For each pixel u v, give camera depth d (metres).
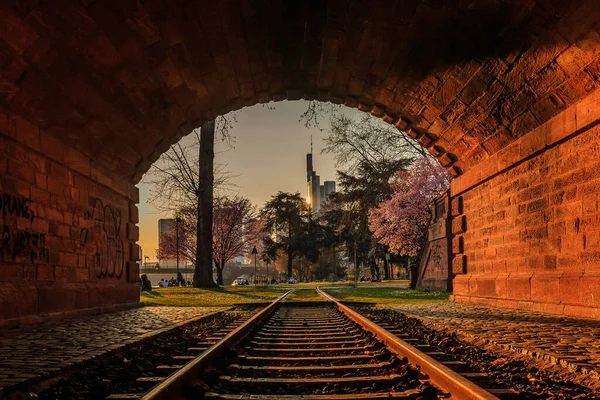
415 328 11.09
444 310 15.68
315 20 14.86
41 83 12.00
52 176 13.60
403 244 45.53
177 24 13.71
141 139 17.89
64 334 10.20
